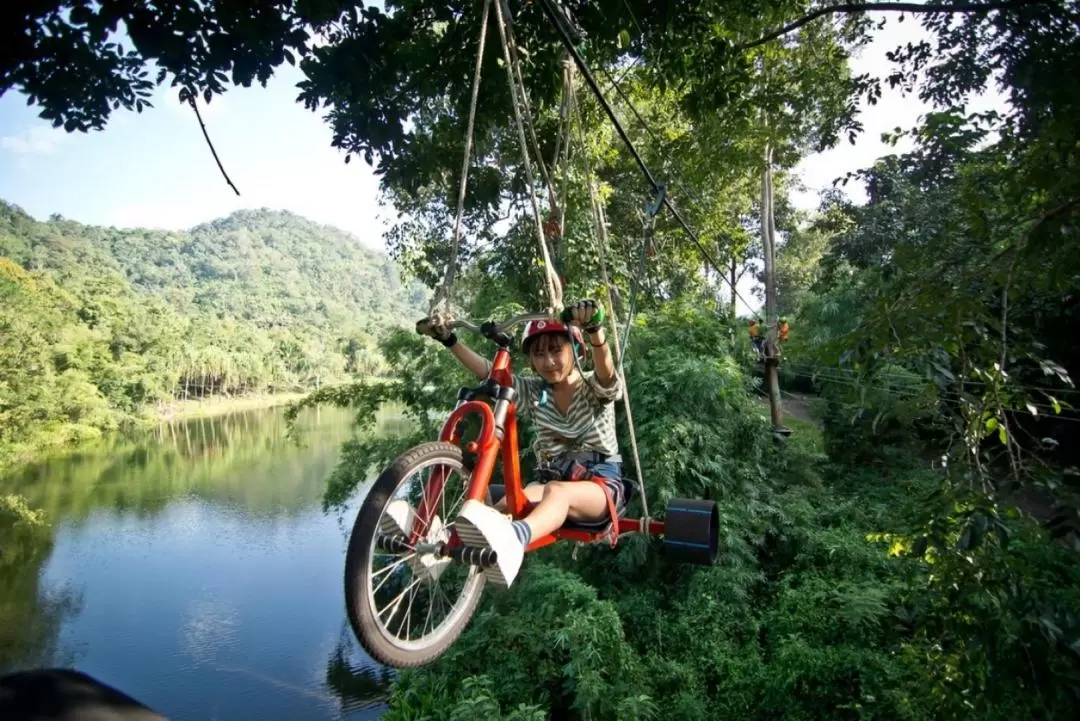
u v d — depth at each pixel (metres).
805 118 10.62
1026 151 5.13
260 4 5.74
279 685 13.95
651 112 15.32
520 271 14.17
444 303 3.06
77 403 48.22
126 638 16.19
